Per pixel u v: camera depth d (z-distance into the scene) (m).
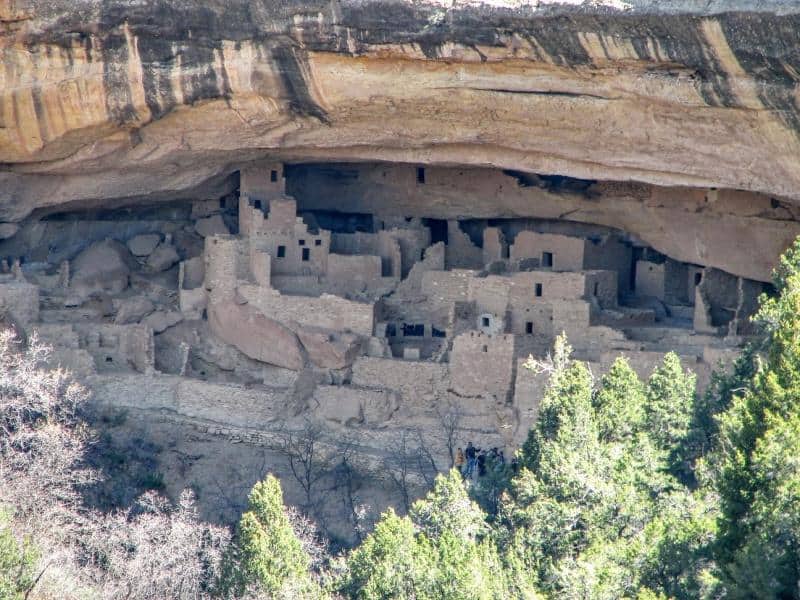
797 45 137.75
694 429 156.12
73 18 169.62
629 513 141.62
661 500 142.50
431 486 177.75
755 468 124.75
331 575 151.12
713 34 142.00
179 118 180.75
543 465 147.75
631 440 153.75
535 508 142.50
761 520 122.12
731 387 156.38
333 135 180.25
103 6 168.50
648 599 121.25
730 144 154.75
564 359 166.25
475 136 172.38
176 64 172.12
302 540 160.62
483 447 179.75
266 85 171.38
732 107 149.25
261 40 167.62
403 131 175.75
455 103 166.75
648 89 153.00
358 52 163.50
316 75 168.50
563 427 150.50
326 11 162.00
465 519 145.50
